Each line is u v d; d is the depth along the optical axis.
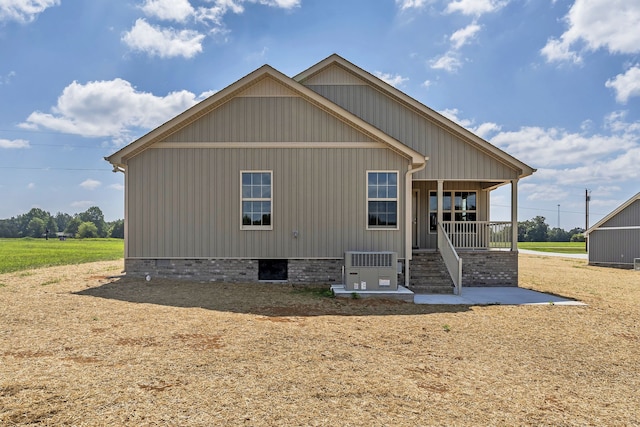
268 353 5.40
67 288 10.04
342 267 11.57
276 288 10.88
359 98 13.57
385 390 4.30
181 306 8.34
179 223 11.61
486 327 7.32
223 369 4.74
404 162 11.63
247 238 11.62
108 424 3.39
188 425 3.42
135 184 11.61
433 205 15.33
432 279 12.46
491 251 13.06
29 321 6.74
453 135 13.25
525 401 4.18
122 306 8.13
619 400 4.28
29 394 3.92
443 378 4.75
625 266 23.28
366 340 6.24
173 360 5.00
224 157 11.64
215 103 11.55
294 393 4.13
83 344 5.57
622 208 23.59
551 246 61.62
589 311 8.95
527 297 10.63
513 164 12.95
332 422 3.55
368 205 11.66
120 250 36.09
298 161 11.66
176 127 11.57
